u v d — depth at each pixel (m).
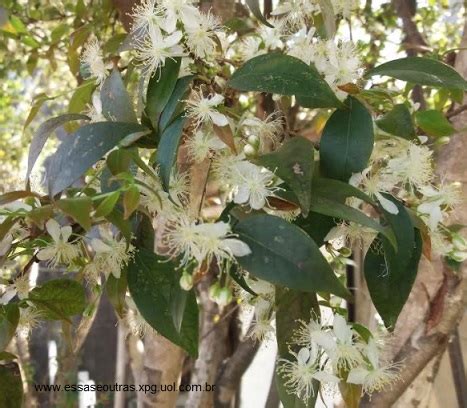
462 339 0.74
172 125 0.31
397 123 0.33
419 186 0.34
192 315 0.32
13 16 0.73
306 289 0.27
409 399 0.54
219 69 0.36
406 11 0.70
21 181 0.39
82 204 0.27
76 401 1.28
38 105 0.47
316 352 0.31
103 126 0.30
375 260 0.33
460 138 0.48
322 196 0.29
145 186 0.29
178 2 0.32
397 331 0.49
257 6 0.38
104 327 1.33
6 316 0.31
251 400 1.03
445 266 0.46
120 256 0.33
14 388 0.33
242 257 0.28
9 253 0.32
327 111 0.46
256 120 0.34
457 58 0.54
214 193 0.39
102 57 0.39
